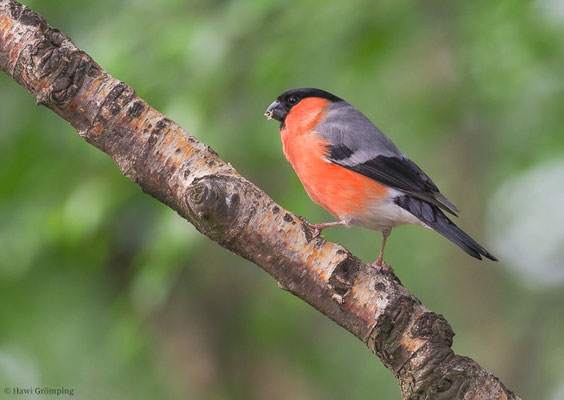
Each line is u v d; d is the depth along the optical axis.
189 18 10.04
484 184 13.80
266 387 13.60
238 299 13.67
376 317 5.78
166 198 6.09
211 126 10.09
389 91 12.68
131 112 6.04
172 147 6.01
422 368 5.67
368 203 8.65
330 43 10.72
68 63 6.00
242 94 10.38
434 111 12.69
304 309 12.96
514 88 12.12
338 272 5.85
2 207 11.46
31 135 11.65
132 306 11.09
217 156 6.05
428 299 14.20
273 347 13.77
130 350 11.39
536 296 14.09
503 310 14.10
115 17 10.58
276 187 12.15
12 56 6.02
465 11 11.56
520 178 13.71
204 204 5.73
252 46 10.28
